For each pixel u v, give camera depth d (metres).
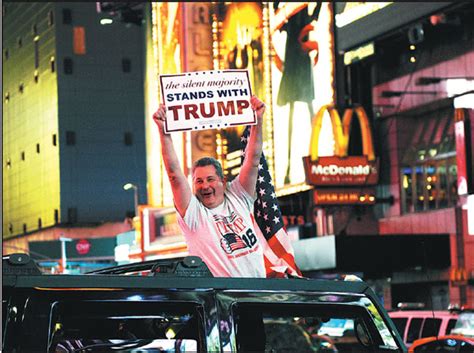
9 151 114.25
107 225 99.44
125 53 101.75
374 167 44.12
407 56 44.47
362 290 5.73
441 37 42.44
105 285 4.91
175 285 5.09
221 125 6.80
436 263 40.56
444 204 42.09
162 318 5.05
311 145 44.03
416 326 22.84
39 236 104.25
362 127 44.25
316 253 41.66
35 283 4.77
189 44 63.28
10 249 111.94
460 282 39.44
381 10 44.19
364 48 45.56
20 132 110.69
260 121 6.88
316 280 5.60
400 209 44.38
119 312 4.95
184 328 5.10
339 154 44.03
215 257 6.65
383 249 40.59
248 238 6.77
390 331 5.75
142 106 101.62
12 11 114.62
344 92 47.12
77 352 4.87
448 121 42.59
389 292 41.19
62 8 100.81
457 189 40.97
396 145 44.72
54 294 4.79
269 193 7.88
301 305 5.50
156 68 71.75
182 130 6.71
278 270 7.80
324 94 48.00
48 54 102.19
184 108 6.73
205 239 6.64
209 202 6.72
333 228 45.09
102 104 100.69
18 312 4.72
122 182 100.25
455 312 22.36
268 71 53.72
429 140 43.50
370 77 46.84
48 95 102.12
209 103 6.79
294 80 50.91
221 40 60.69
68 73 100.06
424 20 41.59
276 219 7.84
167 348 5.05
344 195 44.28
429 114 43.94
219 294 5.22
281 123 52.19
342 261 40.34
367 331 5.71
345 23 46.94
